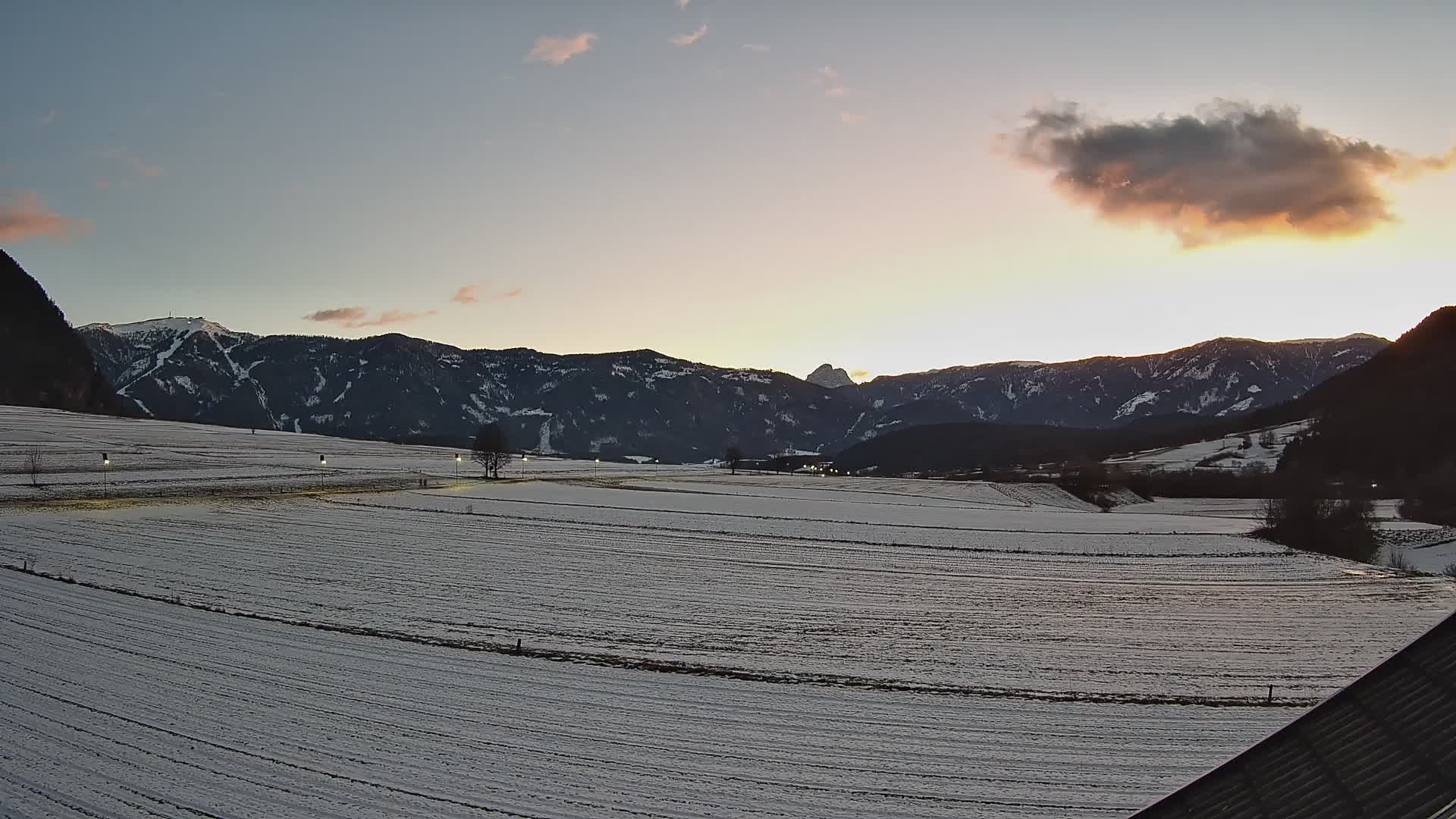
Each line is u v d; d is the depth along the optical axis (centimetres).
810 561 6150
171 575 4884
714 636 4047
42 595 4244
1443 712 991
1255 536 8012
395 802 2239
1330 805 1012
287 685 3109
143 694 2962
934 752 2662
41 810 2130
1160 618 4584
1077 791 2392
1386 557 7394
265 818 2125
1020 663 3694
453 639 3828
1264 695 3275
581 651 3697
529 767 2481
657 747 2650
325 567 5328
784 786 2394
